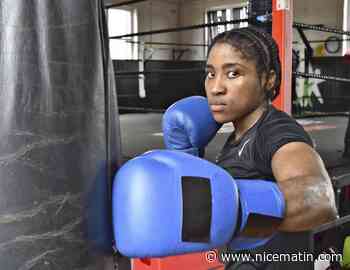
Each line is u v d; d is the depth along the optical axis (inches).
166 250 19.2
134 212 19.5
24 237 20.0
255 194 22.0
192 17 443.2
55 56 20.7
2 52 20.2
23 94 20.1
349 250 68.6
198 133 43.1
